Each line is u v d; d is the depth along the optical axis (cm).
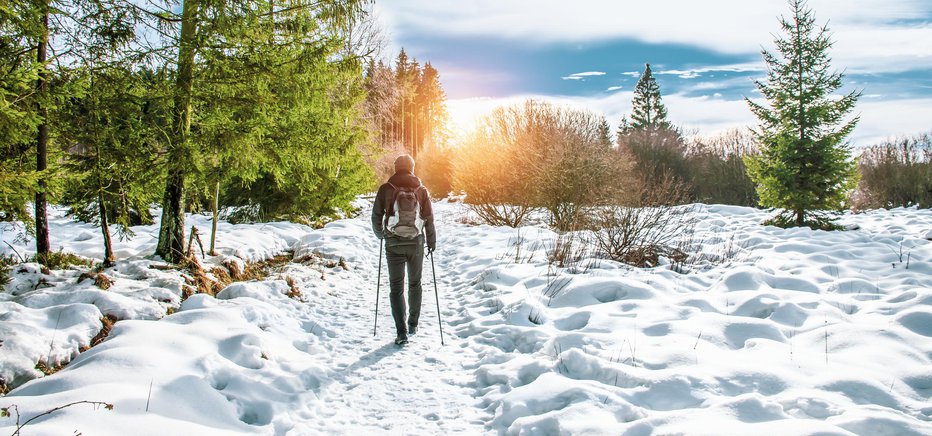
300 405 330
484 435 293
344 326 511
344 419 317
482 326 487
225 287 577
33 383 302
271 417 313
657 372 335
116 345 359
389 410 328
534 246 890
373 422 312
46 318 383
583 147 1291
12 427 239
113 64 505
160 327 398
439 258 927
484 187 1431
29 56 471
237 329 425
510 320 493
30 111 432
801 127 1292
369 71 2125
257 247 776
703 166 3030
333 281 693
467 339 464
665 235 921
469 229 1277
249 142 567
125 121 513
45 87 461
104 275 479
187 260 575
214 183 644
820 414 275
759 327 420
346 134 1023
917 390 305
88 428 242
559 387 323
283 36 643
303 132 666
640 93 5194
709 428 254
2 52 450
